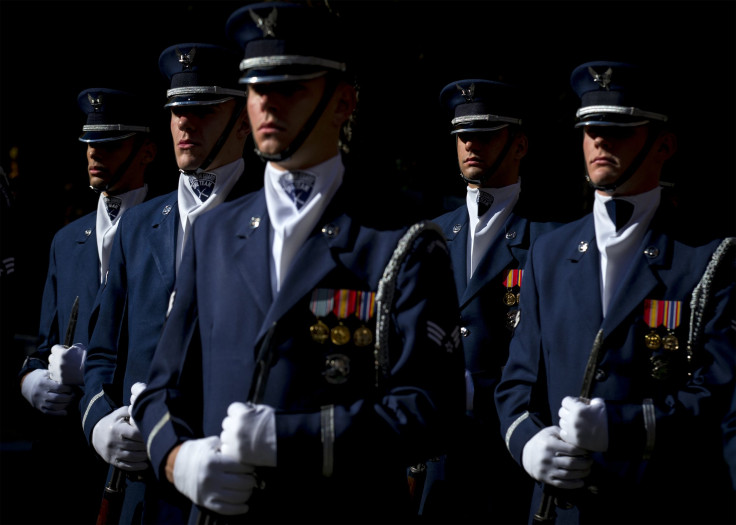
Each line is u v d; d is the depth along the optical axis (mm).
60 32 10719
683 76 7355
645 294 3740
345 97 3178
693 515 3684
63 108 11156
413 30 8859
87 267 5359
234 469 2896
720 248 3752
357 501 3012
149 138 5328
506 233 5309
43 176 11281
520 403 3893
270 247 3146
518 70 8727
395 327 3025
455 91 5395
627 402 3676
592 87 3865
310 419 2885
